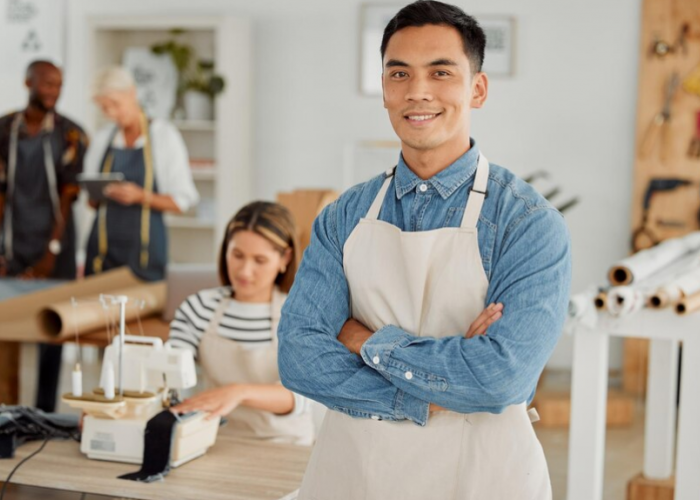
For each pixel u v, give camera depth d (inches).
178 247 284.0
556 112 256.8
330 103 272.5
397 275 73.4
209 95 273.1
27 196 211.6
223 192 268.2
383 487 72.4
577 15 254.2
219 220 268.7
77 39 287.1
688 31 242.5
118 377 92.5
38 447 94.0
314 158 274.4
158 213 207.8
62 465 88.7
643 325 110.7
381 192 75.7
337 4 270.2
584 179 256.2
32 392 226.2
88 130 276.1
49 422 97.8
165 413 89.2
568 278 71.1
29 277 206.7
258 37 275.4
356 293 75.0
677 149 244.8
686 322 108.9
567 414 212.4
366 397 72.2
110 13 284.4
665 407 143.1
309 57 272.8
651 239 247.1
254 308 111.1
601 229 255.8
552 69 256.5
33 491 103.4
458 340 69.7
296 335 75.1
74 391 90.4
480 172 73.0
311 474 75.8
